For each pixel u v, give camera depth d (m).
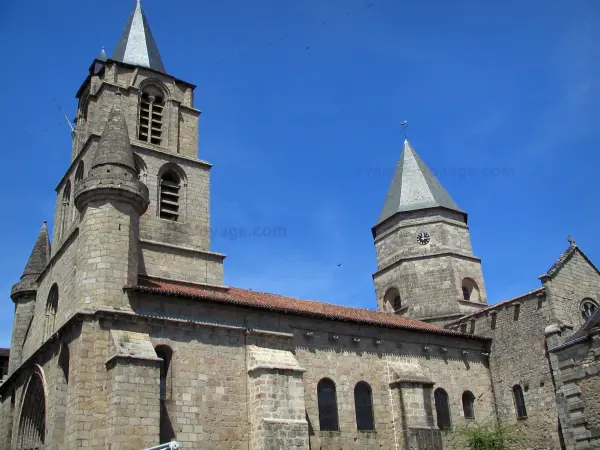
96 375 26.98
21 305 41.75
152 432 26.08
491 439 34.72
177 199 39.91
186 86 44.47
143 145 39.53
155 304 29.97
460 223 51.81
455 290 48.22
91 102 41.09
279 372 30.73
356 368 35.97
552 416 37.19
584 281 41.44
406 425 35.00
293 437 29.64
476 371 41.09
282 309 33.78
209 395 29.53
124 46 44.38
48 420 28.97
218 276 38.28
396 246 51.47
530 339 39.56
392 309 51.28
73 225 35.66
